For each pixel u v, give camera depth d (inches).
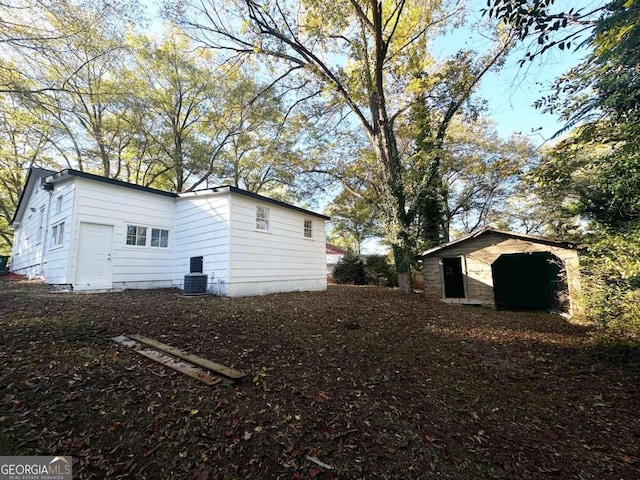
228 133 672.4
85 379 111.3
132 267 344.2
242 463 79.7
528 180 236.8
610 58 150.0
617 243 206.1
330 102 486.6
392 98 508.1
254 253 364.8
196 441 85.9
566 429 107.0
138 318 194.1
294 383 124.4
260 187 809.5
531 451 93.5
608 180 200.5
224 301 284.8
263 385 119.9
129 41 467.8
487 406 120.2
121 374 117.6
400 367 153.4
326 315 253.4
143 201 359.3
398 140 611.5
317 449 87.0
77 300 242.7
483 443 95.8
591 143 197.0
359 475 78.2
